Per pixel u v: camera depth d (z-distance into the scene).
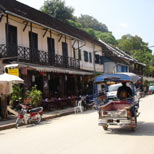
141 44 75.12
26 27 18.81
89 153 6.27
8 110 15.45
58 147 7.05
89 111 18.75
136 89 11.34
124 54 51.81
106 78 10.61
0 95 13.11
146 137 8.16
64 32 21.28
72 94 24.80
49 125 11.98
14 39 17.56
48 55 19.61
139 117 13.02
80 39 24.09
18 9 18.56
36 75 18.72
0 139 8.95
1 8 14.80
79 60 26.39
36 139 8.40
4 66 14.61
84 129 10.02
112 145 7.11
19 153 6.56
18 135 9.59
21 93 15.53
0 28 16.16
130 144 7.20
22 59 16.59
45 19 22.42
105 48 36.84
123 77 10.34
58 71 18.34
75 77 26.17
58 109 19.64
